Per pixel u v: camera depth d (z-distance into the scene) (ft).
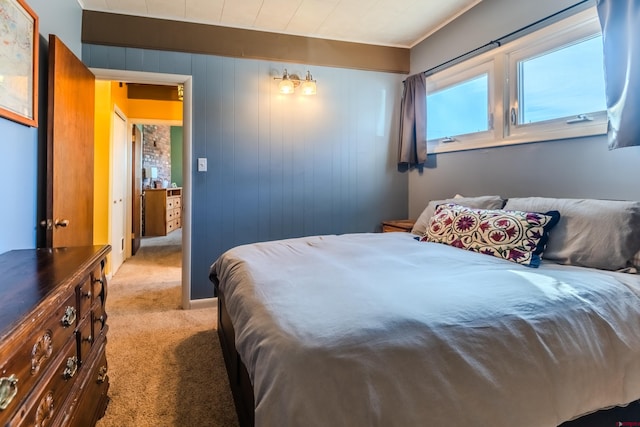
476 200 7.60
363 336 2.86
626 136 5.44
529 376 3.08
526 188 7.62
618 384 3.55
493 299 3.59
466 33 9.06
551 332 3.35
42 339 2.84
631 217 5.05
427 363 2.82
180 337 7.68
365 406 2.55
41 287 3.24
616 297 3.99
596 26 6.32
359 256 5.60
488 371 2.95
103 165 12.16
